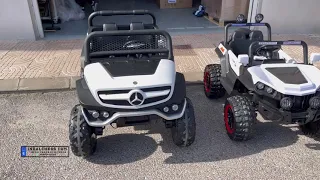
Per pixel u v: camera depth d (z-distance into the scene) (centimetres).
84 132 329
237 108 370
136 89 321
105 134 408
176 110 342
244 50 488
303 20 862
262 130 422
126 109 324
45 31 836
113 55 377
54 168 345
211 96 507
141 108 326
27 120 443
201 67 622
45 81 551
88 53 362
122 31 359
